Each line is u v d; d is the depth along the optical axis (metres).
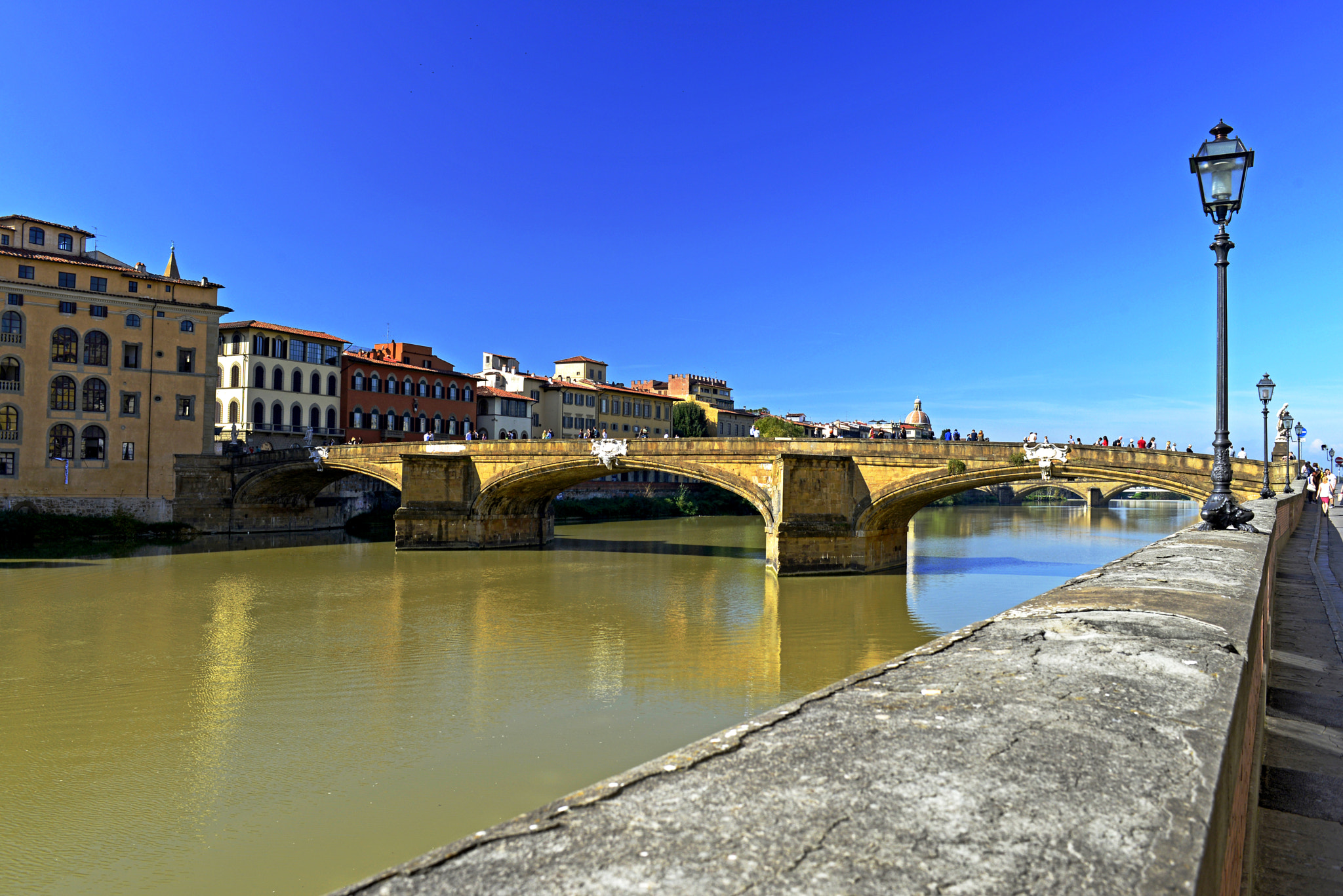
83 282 69.19
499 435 105.50
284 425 85.69
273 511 77.44
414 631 36.88
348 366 91.88
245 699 26.31
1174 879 1.88
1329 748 7.21
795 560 51.56
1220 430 13.41
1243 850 4.07
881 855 1.97
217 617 39.09
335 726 23.92
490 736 23.23
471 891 1.81
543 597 45.34
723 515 107.56
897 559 58.56
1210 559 8.51
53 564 54.88
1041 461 47.47
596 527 86.19
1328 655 10.46
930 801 2.32
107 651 32.44
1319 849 5.34
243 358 83.69
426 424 98.94
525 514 70.25
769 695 27.78
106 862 16.03
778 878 1.84
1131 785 2.46
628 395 122.12
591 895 1.77
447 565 57.22
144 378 71.69
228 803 18.66
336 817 18.03
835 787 2.45
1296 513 30.80
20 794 19.02
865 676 3.83
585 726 24.28
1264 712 7.73
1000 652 4.24
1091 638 4.48
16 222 68.12
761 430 119.38
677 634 36.88
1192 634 4.60
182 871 15.72
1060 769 2.58
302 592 46.19
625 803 2.37
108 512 69.50
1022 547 70.62
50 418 67.12
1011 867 1.91
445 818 18.02
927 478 50.28
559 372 129.38
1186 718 3.13
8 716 24.48
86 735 22.95
